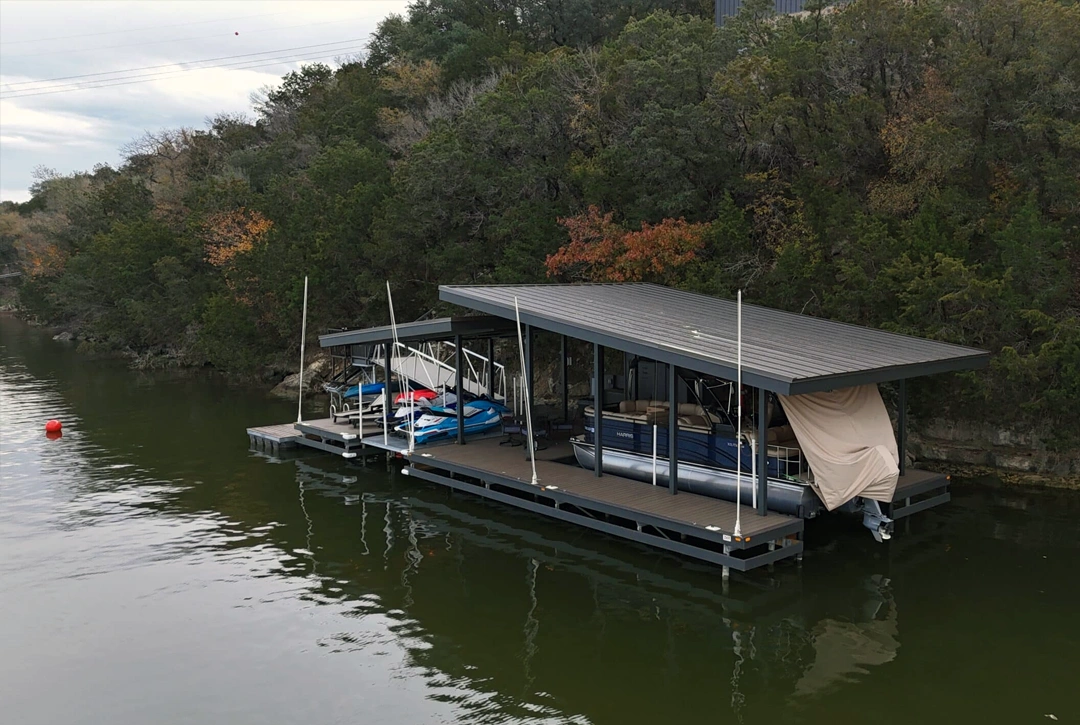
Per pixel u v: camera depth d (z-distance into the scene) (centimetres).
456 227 3022
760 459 1255
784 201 2309
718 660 977
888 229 2053
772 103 2252
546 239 2625
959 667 947
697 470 1400
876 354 1398
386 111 4516
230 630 1099
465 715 863
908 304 1859
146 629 1110
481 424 2023
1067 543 1350
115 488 1894
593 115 2734
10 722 873
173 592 1245
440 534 1490
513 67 4141
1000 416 1844
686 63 2542
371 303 3222
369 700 902
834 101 2295
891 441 1424
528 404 1552
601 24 4738
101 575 1327
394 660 997
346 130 4656
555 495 1440
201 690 935
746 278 2238
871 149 2228
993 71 1894
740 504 1343
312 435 2273
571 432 1988
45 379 3981
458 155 2822
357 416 2306
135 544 1483
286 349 3762
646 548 1380
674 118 2422
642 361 1680
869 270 1984
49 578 1316
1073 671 932
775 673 942
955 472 1791
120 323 4966
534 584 1233
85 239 6072
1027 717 838
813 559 1302
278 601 1197
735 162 2511
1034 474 1744
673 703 879
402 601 1180
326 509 1678
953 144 1903
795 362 1252
